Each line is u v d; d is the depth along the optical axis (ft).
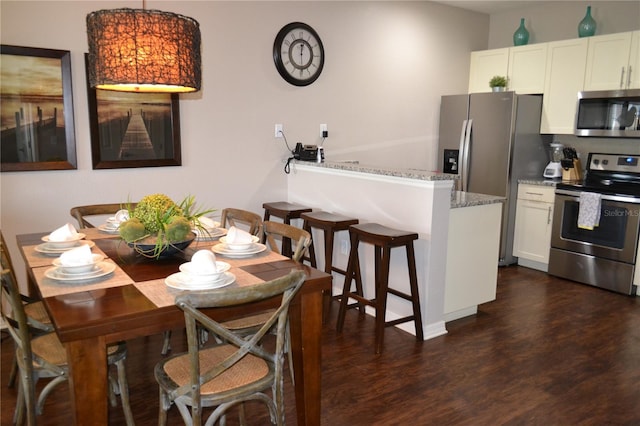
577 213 14.37
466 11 17.60
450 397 8.14
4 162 10.03
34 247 7.81
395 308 11.31
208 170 12.73
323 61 14.21
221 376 5.84
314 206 13.48
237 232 7.68
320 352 6.67
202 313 5.43
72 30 10.47
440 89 17.34
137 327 5.14
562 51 15.16
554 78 15.43
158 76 6.38
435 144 17.60
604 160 15.06
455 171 17.03
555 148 16.34
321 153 13.62
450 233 10.79
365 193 11.77
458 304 11.35
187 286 5.78
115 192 11.46
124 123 11.30
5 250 6.51
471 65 18.06
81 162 10.93
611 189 13.55
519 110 15.30
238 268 6.84
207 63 12.27
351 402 7.94
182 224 6.85
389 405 7.88
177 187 12.30
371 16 15.10
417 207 10.47
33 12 9.99
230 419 7.52
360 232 10.08
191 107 12.20
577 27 16.01
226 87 12.67
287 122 13.92
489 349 9.98
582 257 14.29
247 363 6.18
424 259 10.41
